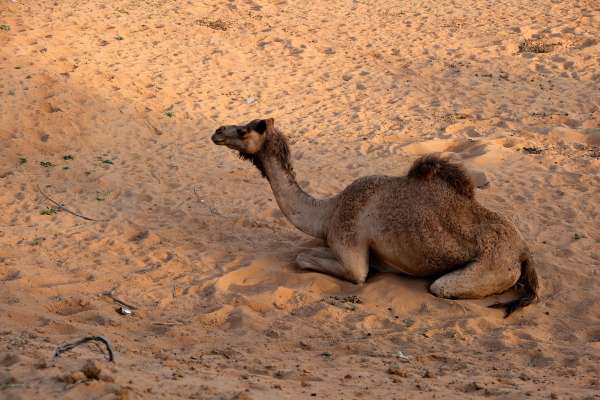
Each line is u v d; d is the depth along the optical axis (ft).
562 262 47.44
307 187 60.59
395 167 64.34
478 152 66.03
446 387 32.07
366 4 110.11
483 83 84.12
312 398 28.48
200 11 101.91
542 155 65.16
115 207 56.49
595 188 58.34
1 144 64.90
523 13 105.50
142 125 71.10
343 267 45.06
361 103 79.61
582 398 30.53
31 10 93.61
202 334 38.81
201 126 72.49
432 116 76.23
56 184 59.72
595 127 71.82
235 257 48.49
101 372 26.68
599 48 92.27
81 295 42.60
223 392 27.30
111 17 94.53
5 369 27.61
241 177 62.85
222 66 86.17
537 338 39.65
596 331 40.52
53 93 72.64
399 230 43.91
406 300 43.37
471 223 43.78
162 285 44.62
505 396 30.60
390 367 34.83
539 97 79.77
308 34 97.96
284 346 38.04
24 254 48.03
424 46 95.35
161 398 25.73
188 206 57.00
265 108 77.36
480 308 42.70
